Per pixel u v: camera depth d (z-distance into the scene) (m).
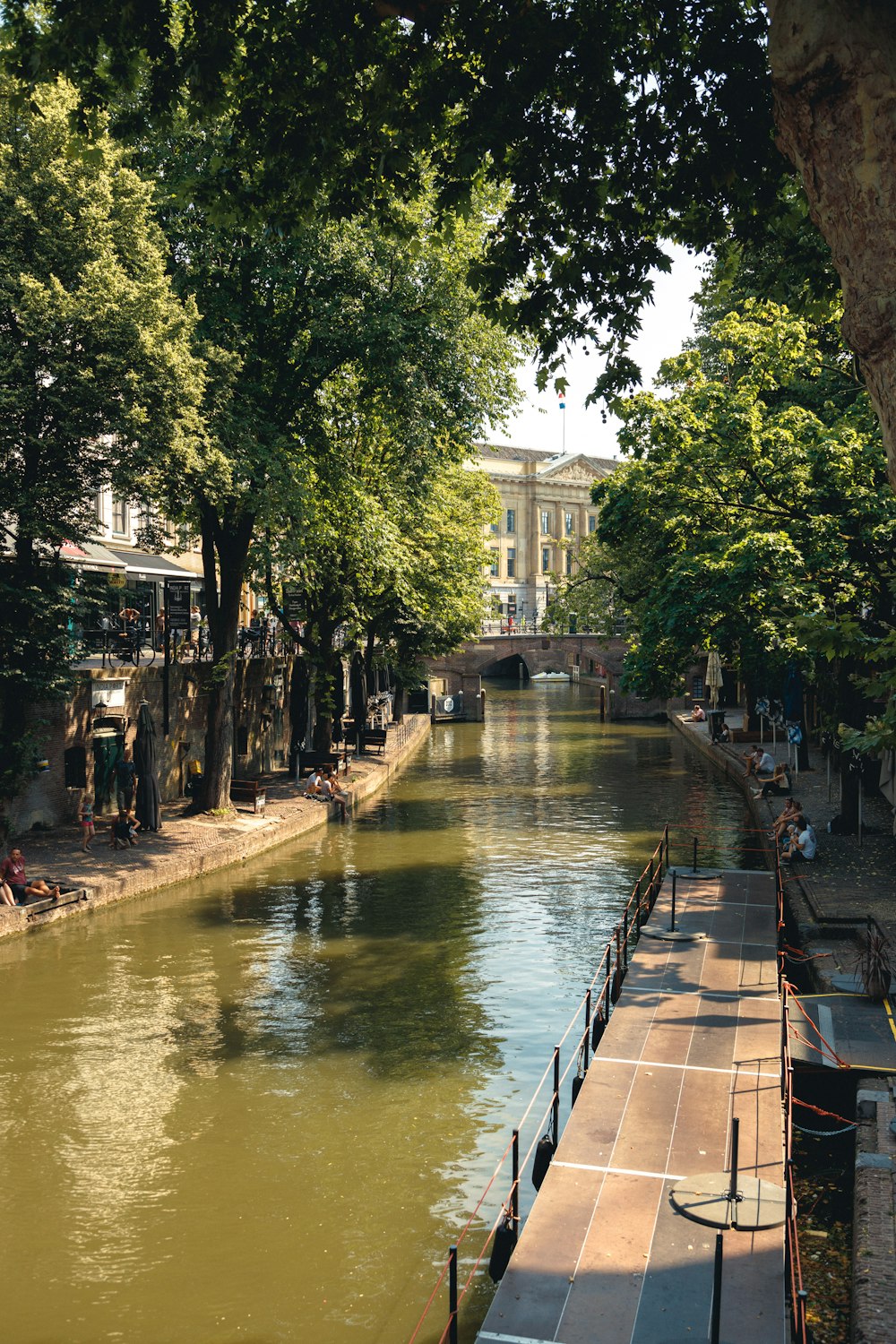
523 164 10.22
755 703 48.91
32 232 20.02
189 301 22.00
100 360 19.56
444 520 42.62
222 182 11.10
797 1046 13.53
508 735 63.00
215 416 24.12
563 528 116.31
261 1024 16.31
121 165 21.02
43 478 20.89
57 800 27.50
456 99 9.87
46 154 19.78
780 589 21.00
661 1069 12.93
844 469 21.14
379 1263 10.34
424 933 21.16
